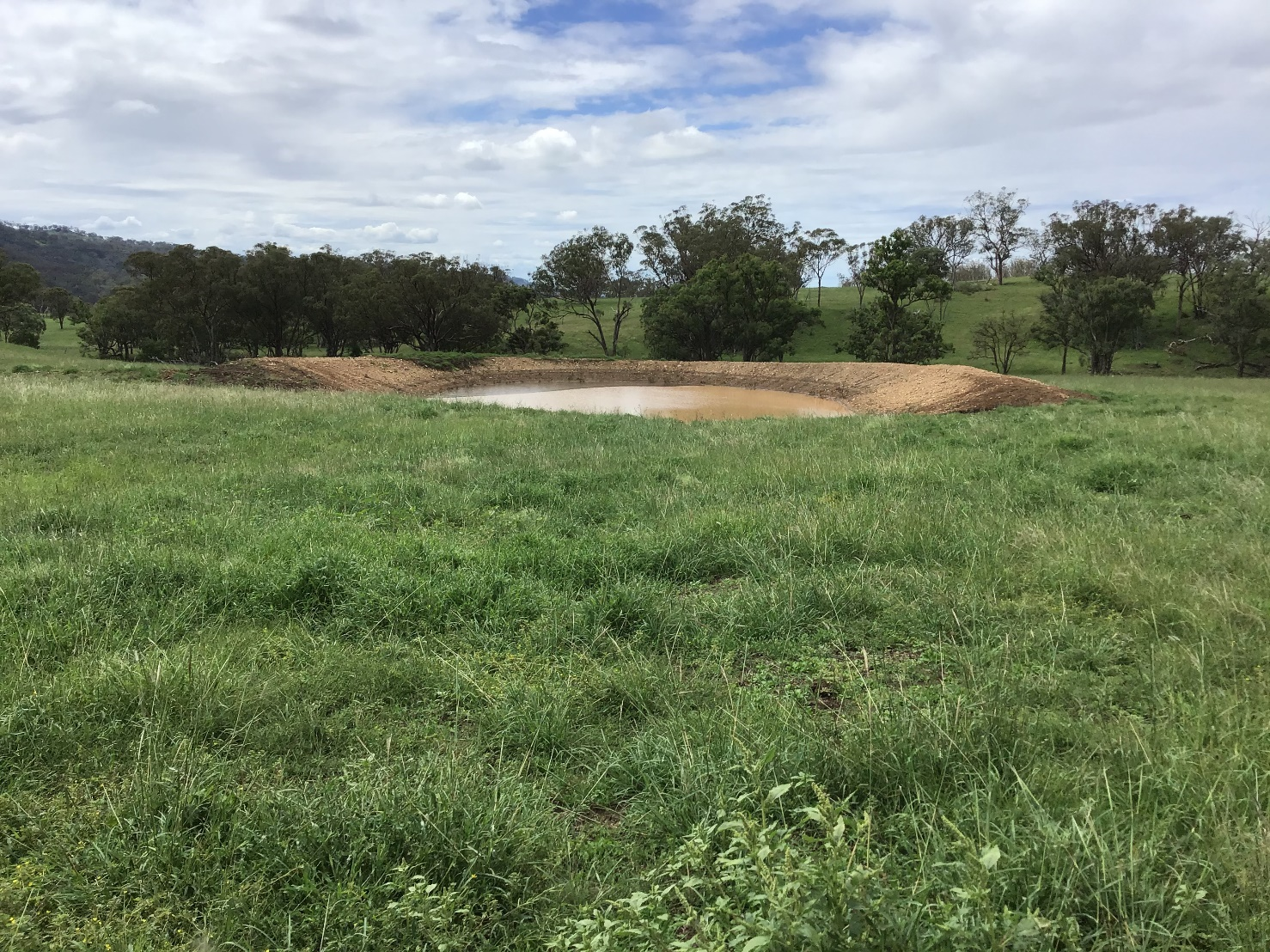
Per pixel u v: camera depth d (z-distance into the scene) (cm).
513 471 958
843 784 295
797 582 524
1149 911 220
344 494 802
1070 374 5056
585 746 346
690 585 562
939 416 1753
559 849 272
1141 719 344
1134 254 6028
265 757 330
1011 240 8575
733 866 219
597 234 6191
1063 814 269
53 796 295
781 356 5741
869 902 195
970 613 480
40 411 1330
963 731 318
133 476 866
